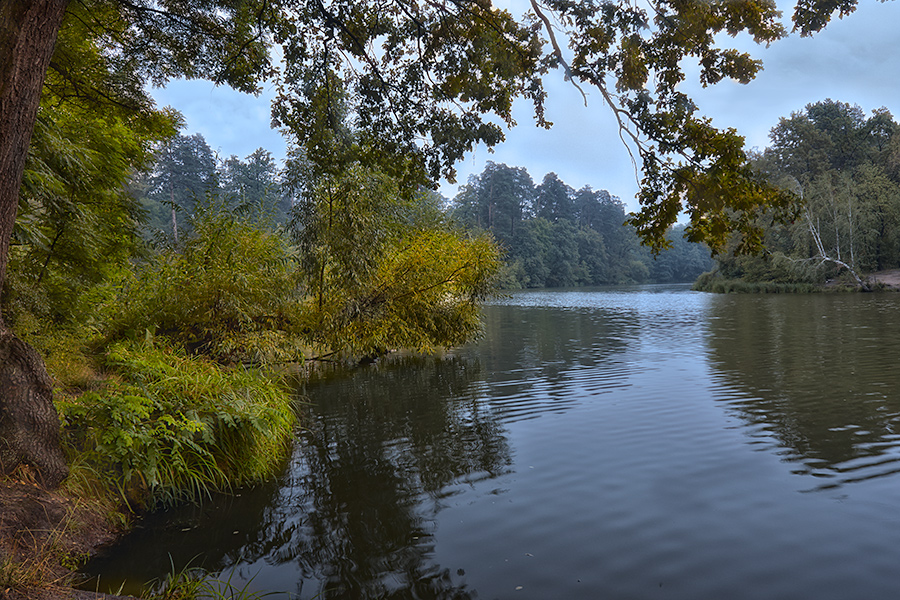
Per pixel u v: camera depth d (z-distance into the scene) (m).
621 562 3.65
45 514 3.74
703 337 17.20
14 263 6.85
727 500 4.64
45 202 6.19
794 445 6.12
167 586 3.41
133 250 9.30
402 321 12.41
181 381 5.90
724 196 5.11
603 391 9.52
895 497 4.59
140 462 4.74
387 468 5.84
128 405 4.78
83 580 3.48
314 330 11.16
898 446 5.95
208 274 9.14
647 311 30.67
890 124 61.09
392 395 9.86
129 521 4.46
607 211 123.25
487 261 13.20
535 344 16.86
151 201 56.56
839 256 48.06
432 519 4.47
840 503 4.50
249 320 9.28
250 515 4.64
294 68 7.12
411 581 3.49
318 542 4.10
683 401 8.48
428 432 7.29
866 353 12.64
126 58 7.76
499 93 6.66
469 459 6.05
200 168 64.56
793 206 5.06
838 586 3.25
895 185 53.38
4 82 3.55
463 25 6.40
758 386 9.38
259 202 10.05
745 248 5.25
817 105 67.00
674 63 5.33
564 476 5.38
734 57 5.18
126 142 8.88
